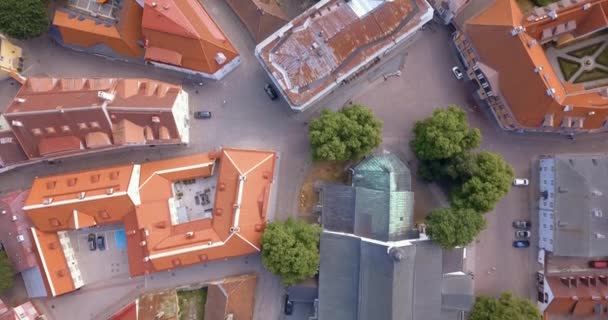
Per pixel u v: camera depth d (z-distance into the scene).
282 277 70.38
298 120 78.50
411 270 66.06
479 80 74.69
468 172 69.56
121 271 77.00
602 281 75.06
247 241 70.19
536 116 70.44
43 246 70.88
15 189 76.38
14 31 70.38
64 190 69.69
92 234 76.75
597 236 72.06
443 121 69.69
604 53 77.25
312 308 76.88
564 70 77.69
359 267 69.06
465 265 77.31
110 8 74.00
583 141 78.00
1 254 69.69
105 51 75.69
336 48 68.38
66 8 74.12
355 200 71.31
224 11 78.44
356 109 71.88
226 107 78.31
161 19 67.75
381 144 78.25
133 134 68.69
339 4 69.62
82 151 71.31
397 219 70.12
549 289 74.56
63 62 77.56
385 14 68.50
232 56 72.88
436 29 77.81
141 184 71.69
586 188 72.12
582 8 69.94
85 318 76.50
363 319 67.44
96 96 66.75
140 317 72.25
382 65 78.44
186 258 70.88
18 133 67.62
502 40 69.75
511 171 71.44
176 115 69.12
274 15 73.75
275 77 68.88
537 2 76.25
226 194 70.56
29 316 73.50
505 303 70.81
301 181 78.06
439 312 70.19
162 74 77.94
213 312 72.94
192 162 73.50
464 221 67.94
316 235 71.62
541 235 77.81
